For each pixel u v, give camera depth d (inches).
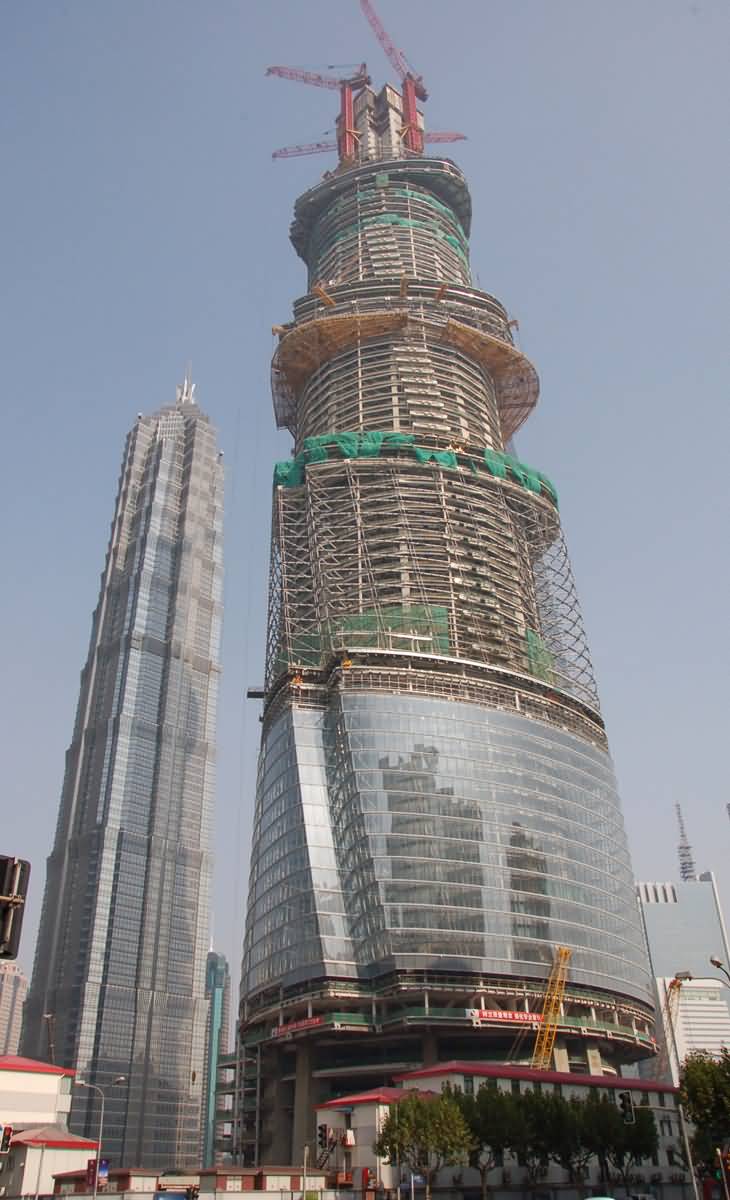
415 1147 3243.1
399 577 6968.5
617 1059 6358.3
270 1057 5846.5
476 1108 3474.4
